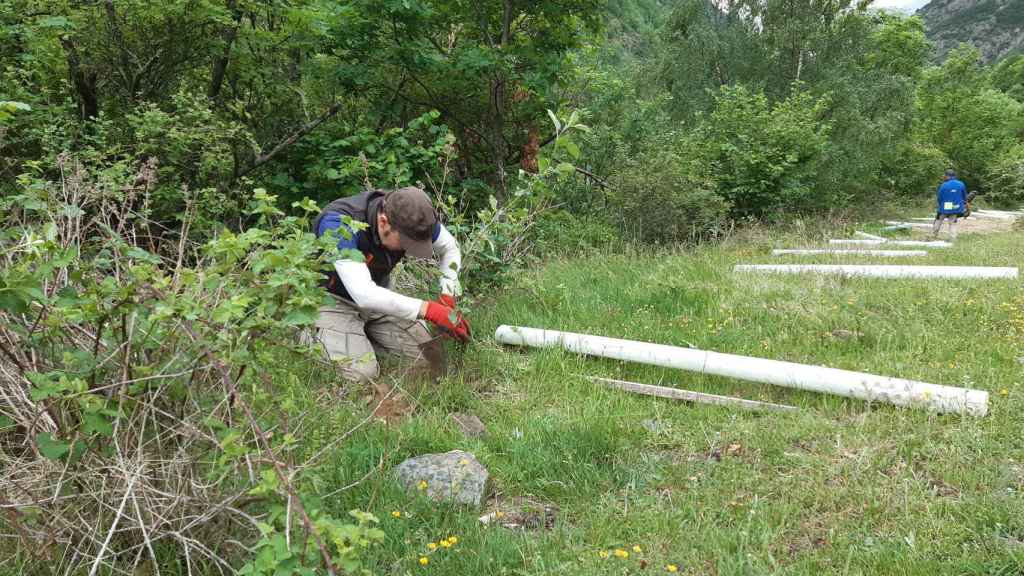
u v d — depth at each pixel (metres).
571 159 9.21
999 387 3.65
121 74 6.63
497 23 8.54
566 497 2.78
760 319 5.05
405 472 2.78
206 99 6.31
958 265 7.56
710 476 2.91
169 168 5.55
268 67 7.50
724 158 12.34
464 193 7.38
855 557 2.31
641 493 2.78
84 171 3.49
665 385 4.04
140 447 1.92
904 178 21.75
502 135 8.30
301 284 1.94
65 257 1.80
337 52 7.72
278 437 2.19
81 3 6.45
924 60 30.61
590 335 4.50
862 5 20.03
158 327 1.98
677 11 21.88
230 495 2.04
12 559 2.00
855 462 2.94
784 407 3.57
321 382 3.50
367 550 2.27
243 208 6.53
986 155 28.23
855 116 17.14
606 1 8.17
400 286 4.81
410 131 6.71
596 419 3.38
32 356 1.99
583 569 2.25
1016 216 20.05
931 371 3.91
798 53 19.64
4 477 1.91
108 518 1.99
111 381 2.02
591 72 10.98
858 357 4.25
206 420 1.87
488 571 2.26
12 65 5.85
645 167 9.80
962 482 2.78
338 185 6.99
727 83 20.44
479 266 5.26
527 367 4.16
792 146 11.84
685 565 2.32
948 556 2.31
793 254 8.34
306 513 1.66
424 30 7.80
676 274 6.59
